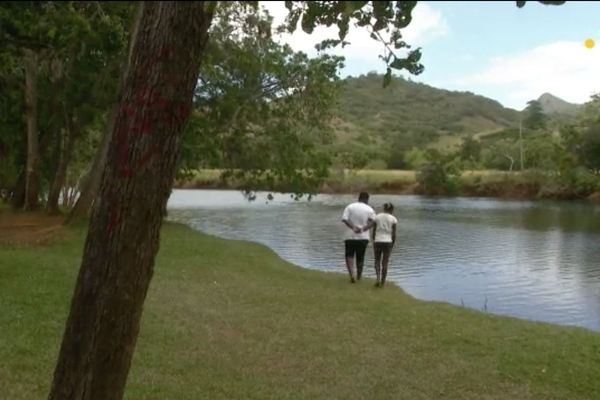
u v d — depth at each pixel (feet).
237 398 19.27
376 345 25.99
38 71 72.18
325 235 88.38
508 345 26.48
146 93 10.36
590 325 38.22
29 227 62.90
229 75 80.74
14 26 27.78
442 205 166.50
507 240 85.35
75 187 118.93
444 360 24.13
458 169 226.58
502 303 44.98
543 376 22.52
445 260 65.92
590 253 71.77
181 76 10.41
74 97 67.31
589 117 188.75
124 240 10.61
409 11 10.73
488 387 21.35
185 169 87.76
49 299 29.66
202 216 123.13
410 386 21.24
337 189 229.04
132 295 10.83
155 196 10.66
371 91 636.89
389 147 329.52
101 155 64.44
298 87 82.28
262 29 23.59
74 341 10.98
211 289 36.70
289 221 111.86
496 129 497.05
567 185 190.60
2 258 40.70
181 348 24.00
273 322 29.27
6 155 88.02
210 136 80.94
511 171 225.97
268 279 42.22
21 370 19.95
